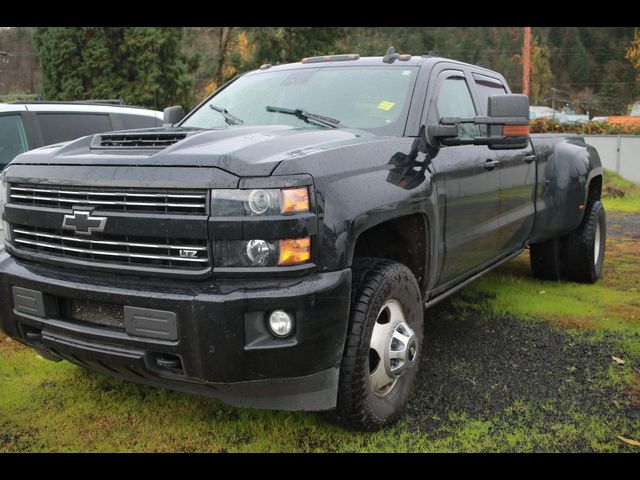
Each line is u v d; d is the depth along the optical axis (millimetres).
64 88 23844
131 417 3438
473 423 3379
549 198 5629
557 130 24312
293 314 2713
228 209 2668
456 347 4535
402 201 3246
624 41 84375
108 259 2920
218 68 30328
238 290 2666
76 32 23750
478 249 4375
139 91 23422
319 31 28000
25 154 3410
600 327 4961
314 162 2846
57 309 3105
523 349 4496
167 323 2727
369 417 3143
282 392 2828
